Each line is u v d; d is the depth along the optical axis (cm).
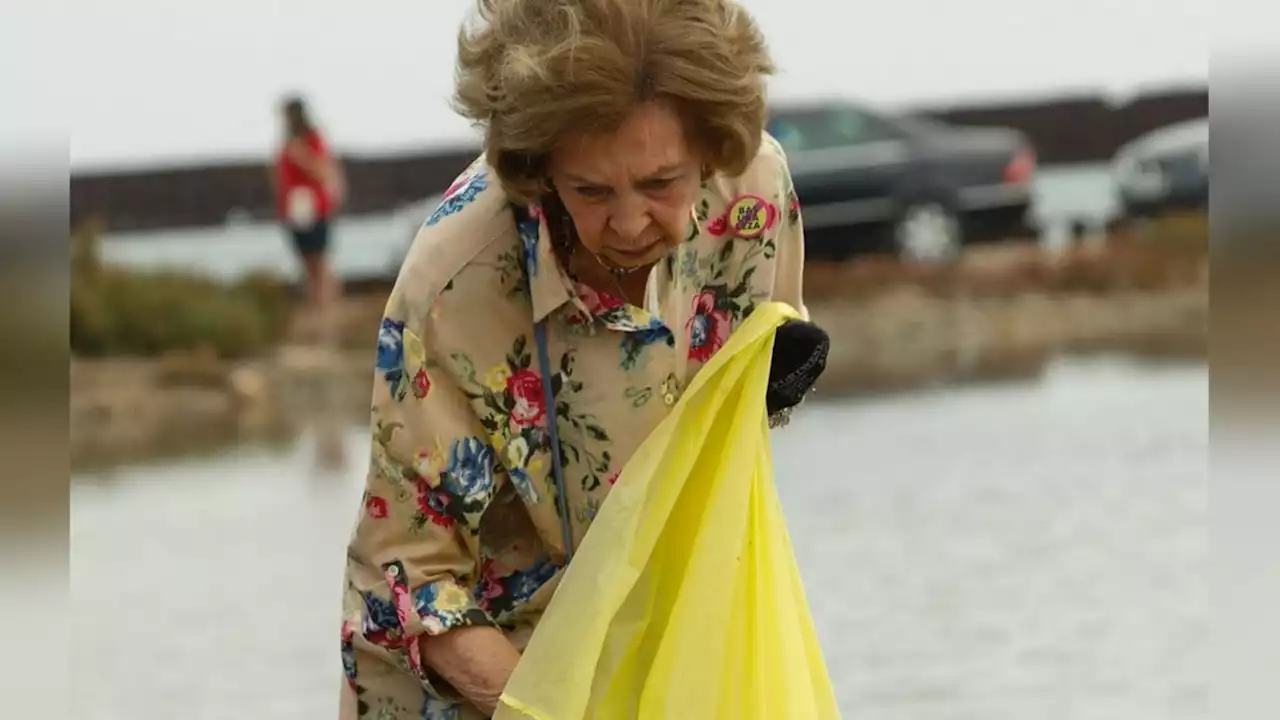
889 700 2028
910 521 2905
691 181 836
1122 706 1970
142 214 7062
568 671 889
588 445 924
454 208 913
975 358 5012
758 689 930
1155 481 3127
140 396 4903
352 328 5597
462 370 907
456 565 929
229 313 5462
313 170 5566
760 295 954
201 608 2542
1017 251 6259
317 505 3325
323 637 2369
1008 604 2388
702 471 943
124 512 3341
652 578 941
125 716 2047
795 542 2788
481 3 846
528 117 805
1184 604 2345
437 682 931
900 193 6219
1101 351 5028
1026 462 3359
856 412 4100
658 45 802
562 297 898
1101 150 8144
